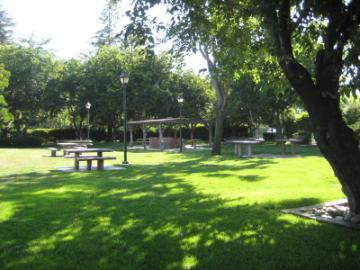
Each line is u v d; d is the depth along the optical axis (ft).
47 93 133.28
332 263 15.06
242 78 104.42
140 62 134.51
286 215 22.44
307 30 25.20
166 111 142.72
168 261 15.25
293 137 126.21
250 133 164.96
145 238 18.11
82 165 57.21
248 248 16.67
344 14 19.57
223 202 26.35
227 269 14.52
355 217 20.43
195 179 38.45
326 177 39.75
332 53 19.60
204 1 24.49
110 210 23.98
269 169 46.85
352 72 20.35
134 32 22.59
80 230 19.49
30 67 131.54
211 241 17.63
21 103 133.59
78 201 27.04
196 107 144.66
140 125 122.72
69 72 138.00
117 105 133.08
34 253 16.19
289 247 16.79
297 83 19.86
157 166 53.67
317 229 19.43
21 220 21.49
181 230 19.39
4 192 31.12
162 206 25.17
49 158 72.43
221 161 60.64
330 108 19.71
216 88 77.97
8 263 15.14
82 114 142.41
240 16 25.63
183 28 24.86
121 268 14.60
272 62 28.91
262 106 116.98
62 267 14.73
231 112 122.83
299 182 36.19
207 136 163.12
